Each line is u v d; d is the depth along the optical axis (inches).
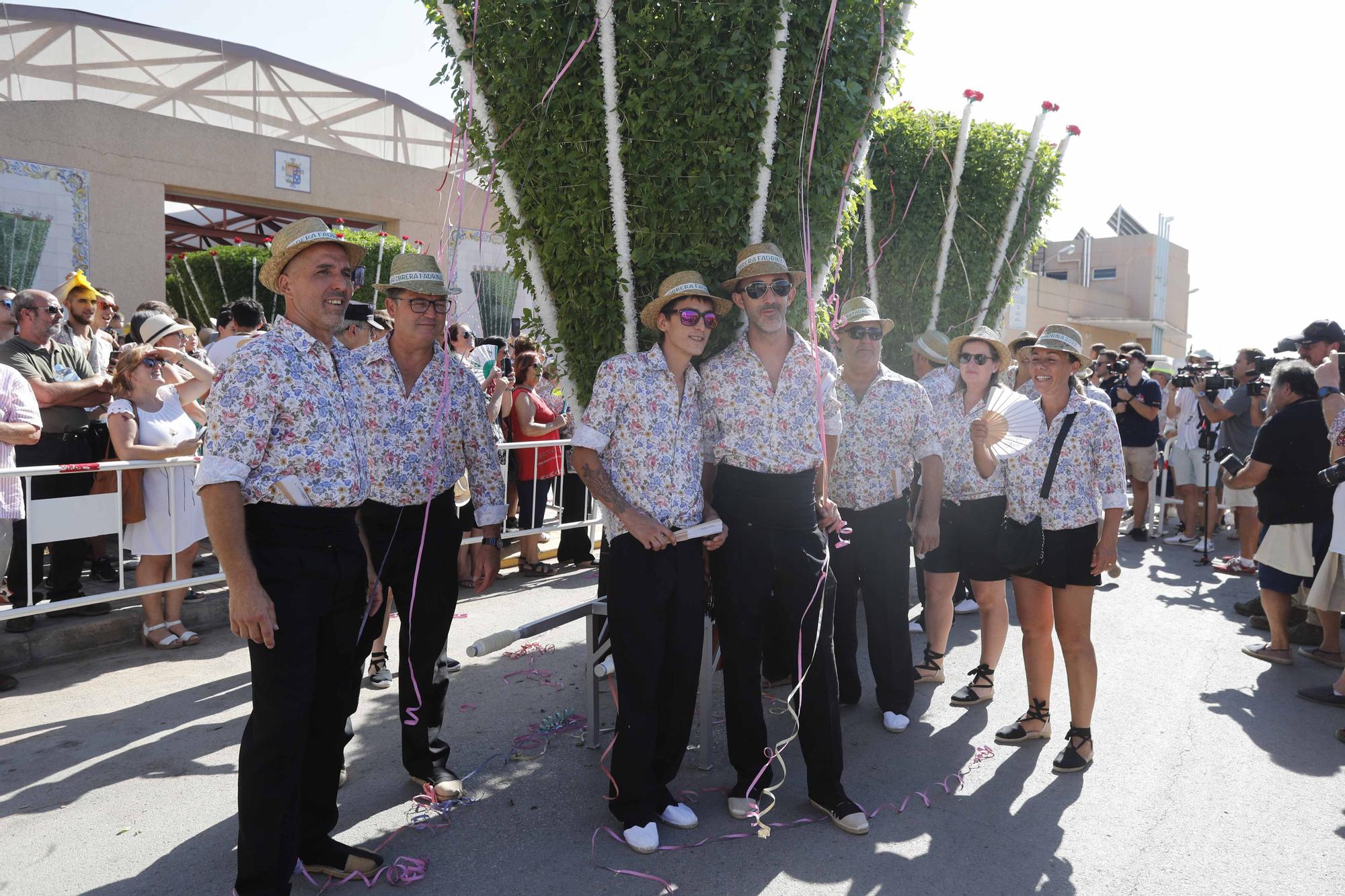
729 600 124.3
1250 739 156.9
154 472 194.1
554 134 133.0
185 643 200.7
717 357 129.3
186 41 569.9
